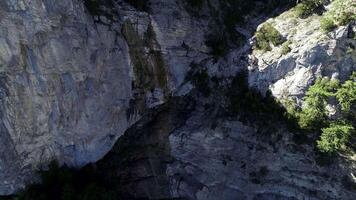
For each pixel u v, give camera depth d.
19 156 29.12
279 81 32.56
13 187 29.41
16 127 28.38
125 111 34.34
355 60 30.66
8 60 27.06
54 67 29.16
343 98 29.78
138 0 33.72
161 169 33.84
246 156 32.78
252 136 32.78
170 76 35.91
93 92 31.73
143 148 34.62
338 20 30.67
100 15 31.55
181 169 33.75
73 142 31.58
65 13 29.14
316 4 33.06
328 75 31.12
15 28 26.89
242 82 34.16
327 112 30.39
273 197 31.58
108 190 30.89
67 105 30.36
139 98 35.03
